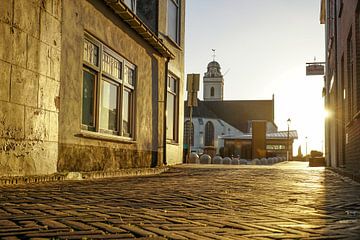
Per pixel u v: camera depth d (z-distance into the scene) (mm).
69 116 8555
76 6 8867
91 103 9844
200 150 83438
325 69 24234
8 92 6711
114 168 10922
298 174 12039
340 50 14141
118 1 10234
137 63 12703
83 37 9172
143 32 12445
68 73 8516
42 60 7633
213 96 114875
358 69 10203
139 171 11312
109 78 10742
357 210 4582
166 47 14586
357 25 10172
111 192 6051
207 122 89250
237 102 103500
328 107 21703
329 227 3545
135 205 4734
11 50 6785
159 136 14789
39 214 3932
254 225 3602
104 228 3336
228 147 62562
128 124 12367
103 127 10500
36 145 7445
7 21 6680
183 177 10070
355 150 10430
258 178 9961
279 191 6648
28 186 6453
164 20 15719
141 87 13094
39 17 7539
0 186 6203
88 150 9438
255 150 38031
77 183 7406
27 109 7191
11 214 3904
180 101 17703
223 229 3408
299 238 3098
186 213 4230
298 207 4785
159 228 3406
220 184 7977
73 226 3385
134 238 3000
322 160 23266
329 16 20328
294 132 61844
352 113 11773
